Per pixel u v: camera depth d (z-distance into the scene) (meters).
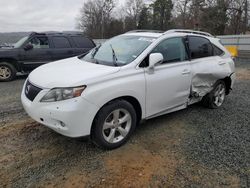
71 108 3.46
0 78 9.27
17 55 9.35
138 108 4.31
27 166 3.56
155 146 4.18
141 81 4.13
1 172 3.42
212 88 5.78
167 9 57.53
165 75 4.50
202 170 3.57
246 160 3.86
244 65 14.16
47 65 4.68
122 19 68.44
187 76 4.93
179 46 4.95
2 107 5.96
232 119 5.45
